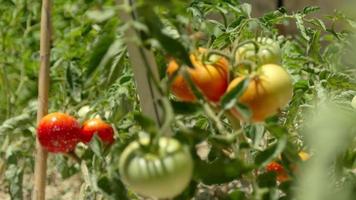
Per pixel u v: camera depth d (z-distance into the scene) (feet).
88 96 4.59
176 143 2.38
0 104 5.65
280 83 2.66
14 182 3.84
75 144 3.50
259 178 2.74
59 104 4.96
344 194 2.18
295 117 3.83
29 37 5.97
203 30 3.98
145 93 2.65
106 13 2.30
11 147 3.95
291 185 2.73
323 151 1.88
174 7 2.48
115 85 4.14
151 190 2.35
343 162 2.67
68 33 5.57
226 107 2.55
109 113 3.91
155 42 2.38
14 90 5.95
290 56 4.49
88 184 3.51
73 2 5.78
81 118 3.98
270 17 4.30
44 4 3.58
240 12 4.33
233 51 2.73
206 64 2.73
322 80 3.94
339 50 4.36
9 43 5.98
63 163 4.30
